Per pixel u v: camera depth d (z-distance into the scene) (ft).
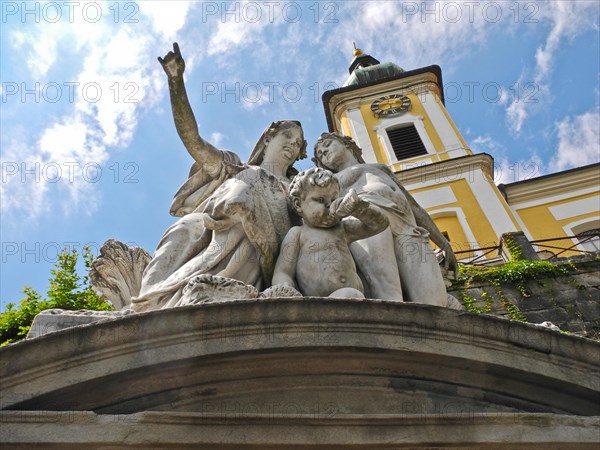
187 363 11.92
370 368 12.62
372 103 125.18
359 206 14.83
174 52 17.29
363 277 16.52
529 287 41.14
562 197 108.58
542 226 103.86
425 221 19.89
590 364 12.59
